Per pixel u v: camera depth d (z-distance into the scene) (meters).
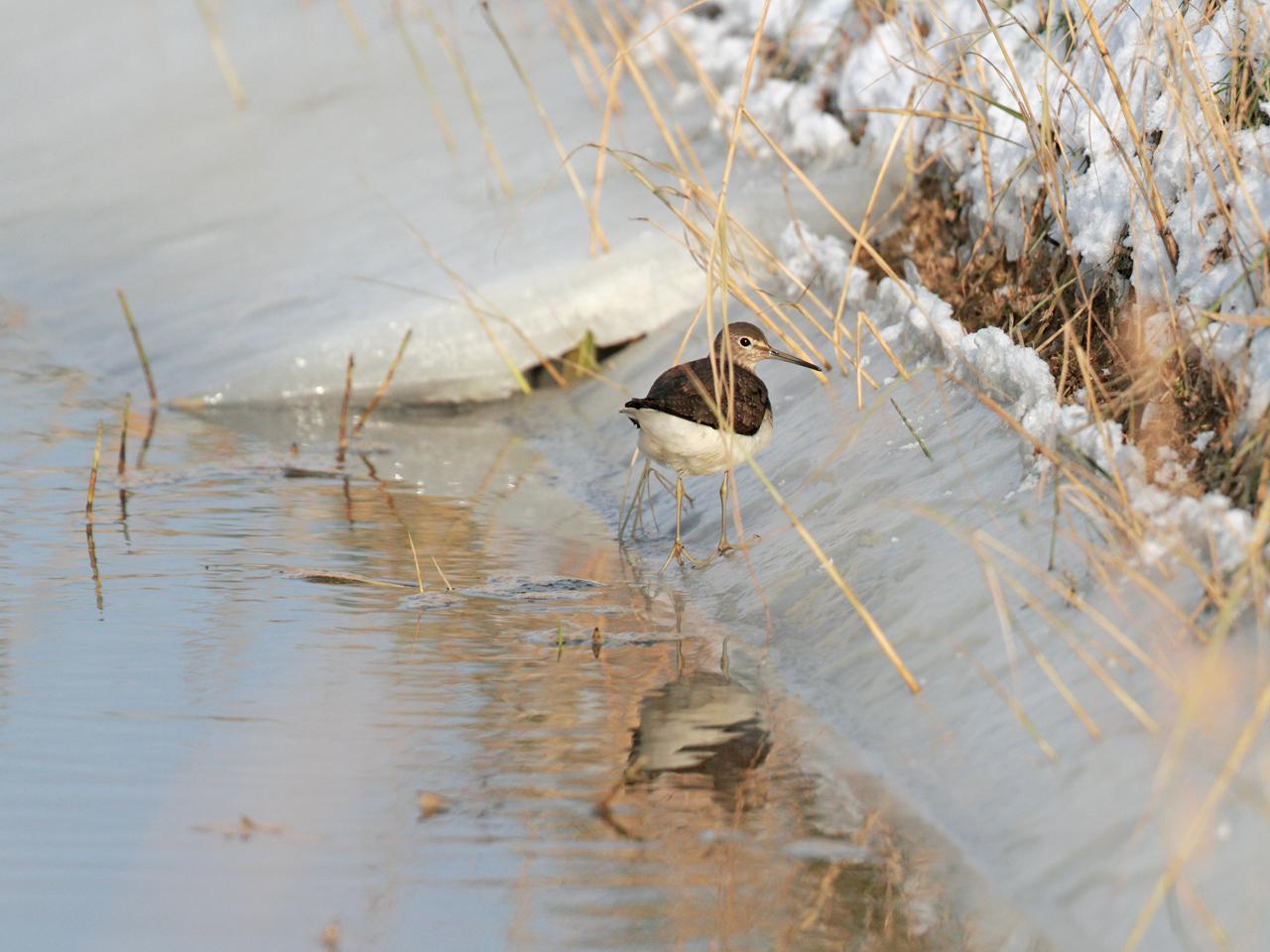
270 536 12.56
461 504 13.68
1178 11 10.25
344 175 19.72
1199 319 8.99
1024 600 8.75
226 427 16.02
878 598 9.82
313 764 8.38
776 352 12.62
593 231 16.59
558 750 8.65
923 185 15.18
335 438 15.77
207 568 11.67
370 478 14.43
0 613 10.55
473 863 7.39
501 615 10.85
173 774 8.20
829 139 17.12
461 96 20.75
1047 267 12.02
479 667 9.84
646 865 7.41
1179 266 9.96
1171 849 6.61
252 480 14.22
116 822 7.67
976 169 13.43
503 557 12.19
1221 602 7.33
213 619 10.58
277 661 9.82
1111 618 8.14
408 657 9.97
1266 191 9.49
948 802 7.80
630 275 16.50
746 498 12.45
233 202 19.91
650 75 20.27
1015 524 9.44
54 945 6.63
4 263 20.31
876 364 12.98
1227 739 6.95
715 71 19.72
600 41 21.23
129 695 9.21
